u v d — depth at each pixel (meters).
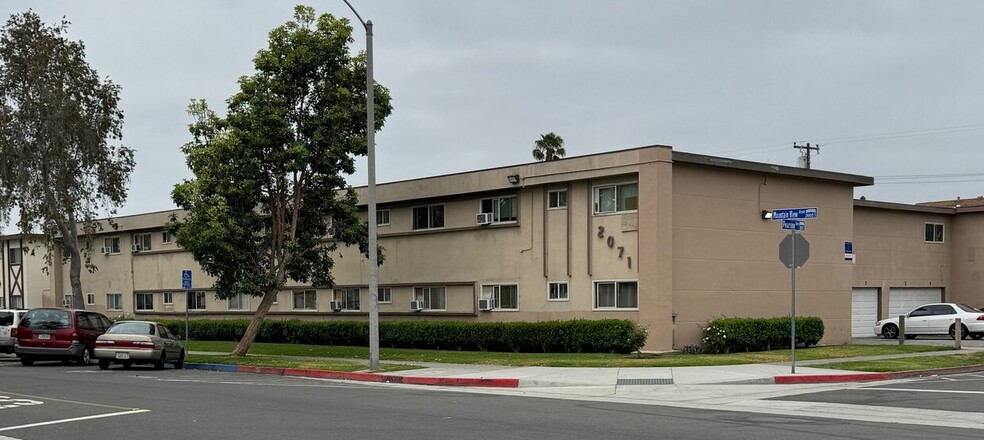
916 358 24.08
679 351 26.52
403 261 34.41
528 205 30.09
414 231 33.97
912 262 40.44
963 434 11.85
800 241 20.17
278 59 27.89
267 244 29.02
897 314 39.69
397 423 12.97
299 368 23.55
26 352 26.73
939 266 41.62
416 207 34.16
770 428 12.39
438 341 31.28
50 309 27.36
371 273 22.58
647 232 26.27
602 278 27.69
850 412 14.20
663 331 26.00
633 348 26.06
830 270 31.27
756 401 15.77
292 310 39.03
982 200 49.38
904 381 19.67
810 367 21.36
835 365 21.73
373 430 12.27
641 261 26.36
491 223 31.17
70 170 39.25
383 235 35.12
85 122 39.19
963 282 41.47
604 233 27.75
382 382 21.05
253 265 28.67
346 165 28.69
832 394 16.83
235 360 26.70
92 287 50.09
